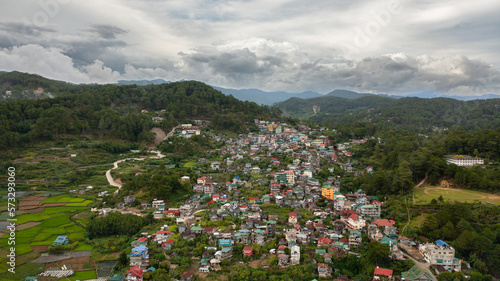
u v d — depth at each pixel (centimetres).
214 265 12594
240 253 13600
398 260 12550
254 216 16488
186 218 16475
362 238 14125
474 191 17762
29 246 14638
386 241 13325
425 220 14712
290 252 13112
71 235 15750
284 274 11988
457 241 13062
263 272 12044
